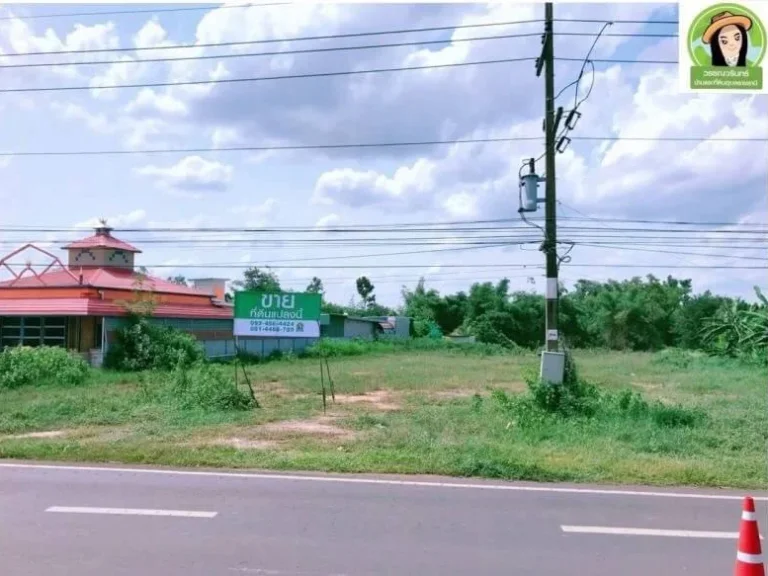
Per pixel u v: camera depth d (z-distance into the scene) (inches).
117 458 357.4
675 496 289.6
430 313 2682.1
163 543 213.6
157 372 871.7
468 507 263.9
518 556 206.2
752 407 585.9
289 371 1005.2
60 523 235.3
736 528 241.1
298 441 417.7
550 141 550.0
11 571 187.0
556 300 544.4
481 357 1569.9
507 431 449.4
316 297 725.3
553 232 547.8
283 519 242.8
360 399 673.0
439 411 550.9
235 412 548.7
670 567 198.8
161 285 1249.4
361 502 269.6
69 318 1000.2
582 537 227.3
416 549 211.0
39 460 357.1
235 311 721.6
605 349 2194.9
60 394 661.3
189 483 301.7
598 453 377.1
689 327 2335.1
